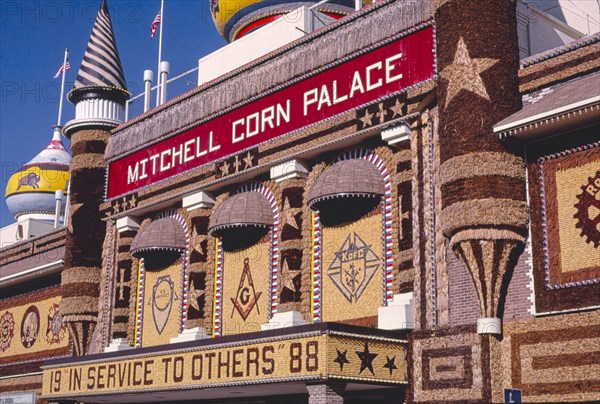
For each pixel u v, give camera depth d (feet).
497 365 66.03
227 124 95.30
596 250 63.00
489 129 68.44
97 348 109.29
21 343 133.39
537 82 69.26
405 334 72.54
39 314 130.31
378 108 78.43
